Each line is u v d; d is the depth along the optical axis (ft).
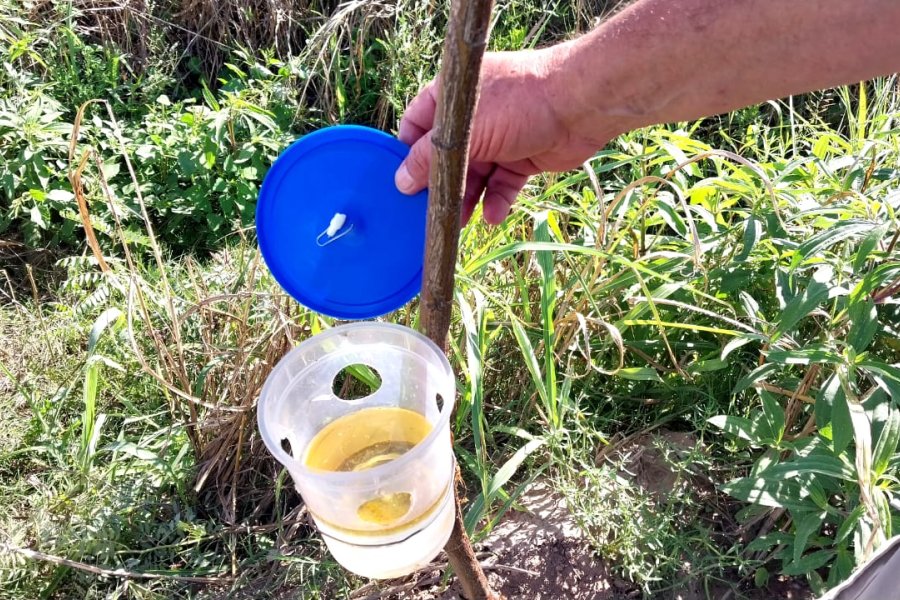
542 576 5.53
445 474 3.10
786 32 3.02
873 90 9.45
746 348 6.64
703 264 6.63
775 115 9.75
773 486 5.14
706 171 8.98
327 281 3.46
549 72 3.57
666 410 6.43
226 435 5.99
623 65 3.35
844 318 5.75
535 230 5.66
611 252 6.02
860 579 3.36
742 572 5.45
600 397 6.57
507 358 6.55
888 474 4.93
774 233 6.23
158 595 5.35
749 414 6.21
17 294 8.51
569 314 5.88
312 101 10.90
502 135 3.71
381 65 10.20
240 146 9.62
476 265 5.47
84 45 10.37
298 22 11.02
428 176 2.98
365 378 5.54
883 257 5.62
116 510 5.73
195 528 5.50
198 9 11.25
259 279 6.81
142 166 9.53
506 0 10.20
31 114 8.87
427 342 3.07
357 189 3.28
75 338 7.54
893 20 2.85
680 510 5.51
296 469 2.73
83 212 4.96
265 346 6.06
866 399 5.16
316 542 5.74
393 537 2.98
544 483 6.09
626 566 5.16
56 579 5.46
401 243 3.42
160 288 7.17
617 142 7.75
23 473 6.55
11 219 8.83
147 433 6.63
